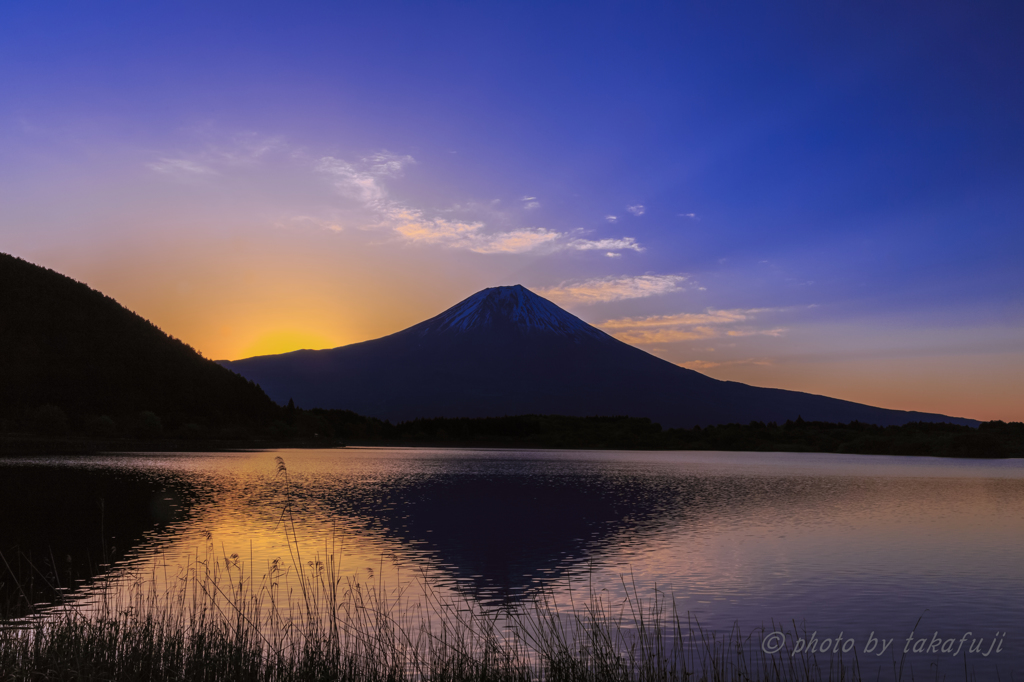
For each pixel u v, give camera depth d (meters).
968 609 19.80
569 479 71.56
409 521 36.97
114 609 16.33
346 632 14.83
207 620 15.58
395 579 22.67
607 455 146.50
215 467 72.56
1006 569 25.39
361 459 109.44
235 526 33.03
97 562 23.73
